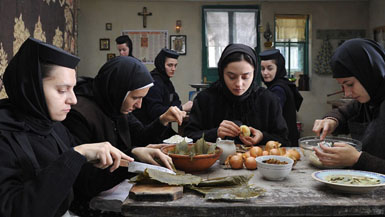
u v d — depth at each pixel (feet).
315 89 25.07
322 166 5.45
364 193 4.31
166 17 24.73
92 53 24.70
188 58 24.97
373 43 5.76
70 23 19.57
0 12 10.43
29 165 4.00
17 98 4.19
